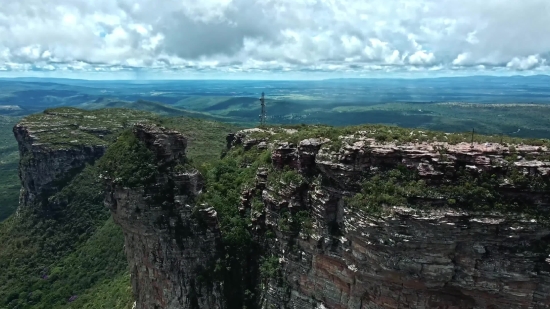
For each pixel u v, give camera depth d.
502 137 40.50
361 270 39.25
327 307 44.41
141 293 54.38
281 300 48.06
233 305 50.47
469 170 35.94
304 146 44.72
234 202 54.28
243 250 51.38
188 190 49.94
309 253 45.09
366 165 39.59
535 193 34.25
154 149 49.19
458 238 34.94
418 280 36.41
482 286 35.22
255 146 66.19
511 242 34.53
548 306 34.31
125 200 49.19
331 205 42.22
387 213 36.22
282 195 47.22
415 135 41.69
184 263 49.91
